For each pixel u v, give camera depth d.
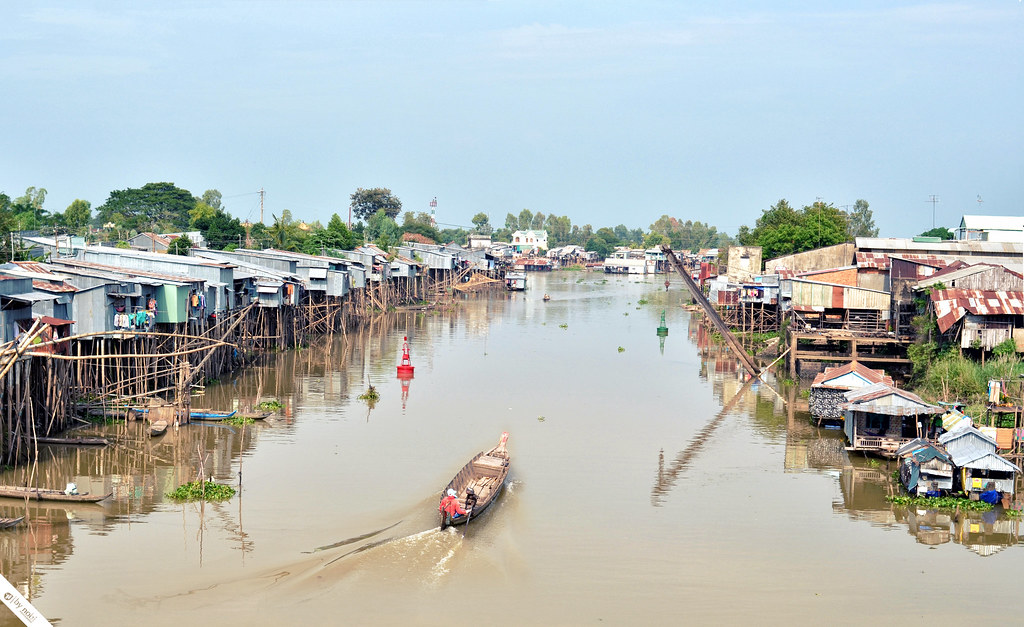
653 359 77.00
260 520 33.25
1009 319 51.47
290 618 25.75
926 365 53.59
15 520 32.16
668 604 27.61
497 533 32.72
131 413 46.44
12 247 70.38
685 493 38.34
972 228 100.12
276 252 90.94
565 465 42.31
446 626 25.66
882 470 42.16
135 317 49.78
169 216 145.62
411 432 47.62
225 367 63.16
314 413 51.62
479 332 95.00
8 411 38.00
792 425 51.62
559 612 26.77
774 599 28.16
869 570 30.56
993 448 36.97
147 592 27.06
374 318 106.62
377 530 32.28
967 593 28.91
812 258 94.19
